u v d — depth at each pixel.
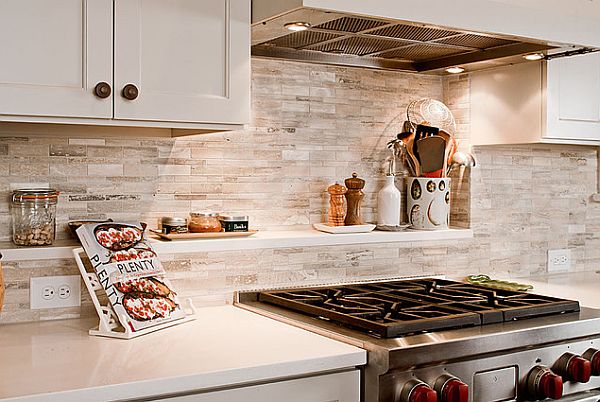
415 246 2.87
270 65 2.64
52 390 1.48
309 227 2.74
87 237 2.05
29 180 2.23
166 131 2.42
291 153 2.69
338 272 2.69
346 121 2.82
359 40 2.46
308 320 2.14
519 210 3.14
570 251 3.34
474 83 2.96
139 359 1.74
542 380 2.05
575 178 3.35
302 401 1.76
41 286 2.17
